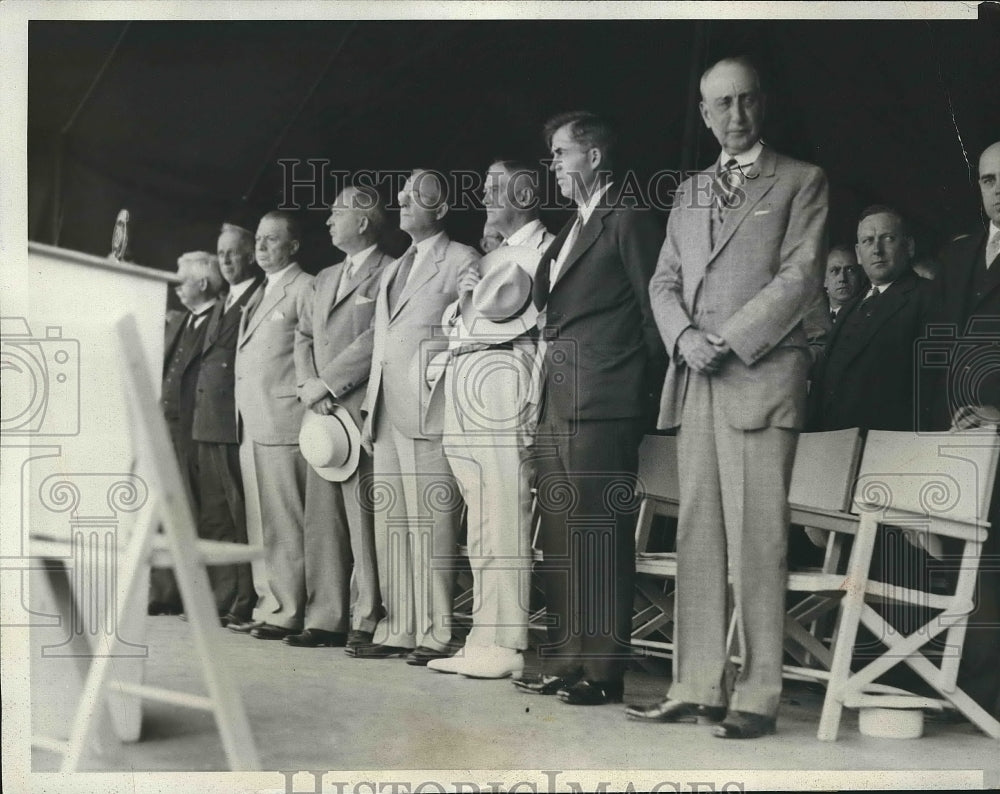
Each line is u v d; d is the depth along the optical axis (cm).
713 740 353
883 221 360
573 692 360
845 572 360
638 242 362
